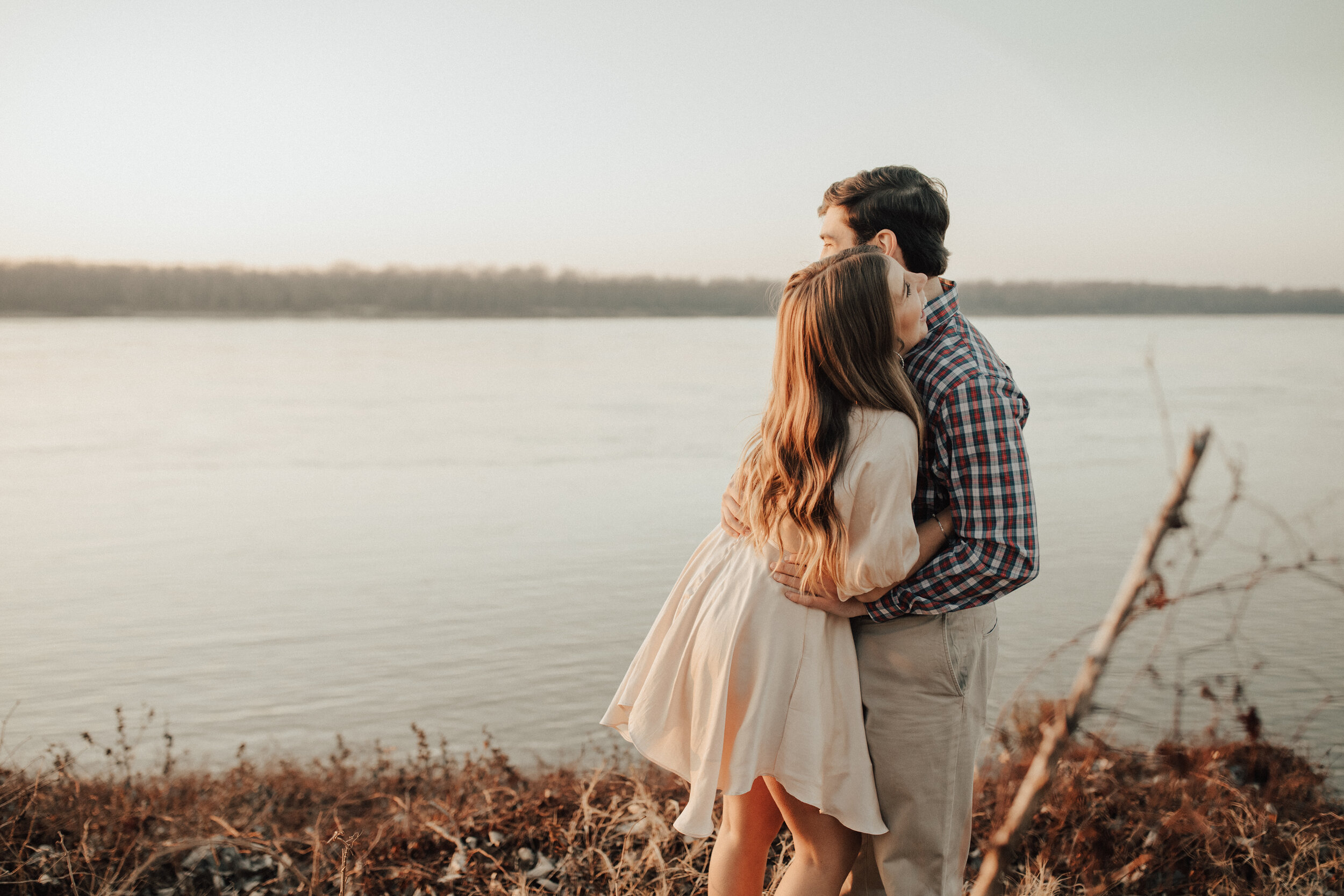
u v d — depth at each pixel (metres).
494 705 10.19
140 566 21.05
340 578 19.20
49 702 10.60
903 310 1.92
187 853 2.93
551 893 2.69
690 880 2.72
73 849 2.86
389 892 2.78
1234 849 2.73
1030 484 1.84
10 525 27.72
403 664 12.39
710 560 2.12
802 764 1.87
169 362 134.62
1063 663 7.05
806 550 1.89
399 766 4.56
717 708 1.91
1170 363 118.38
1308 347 159.00
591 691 10.77
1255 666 2.81
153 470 42.19
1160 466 37.25
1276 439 42.28
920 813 1.91
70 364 127.94
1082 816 2.79
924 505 1.98
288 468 43.03
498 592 17.48
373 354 153.00
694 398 86.38
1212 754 2.76
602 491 34.09
